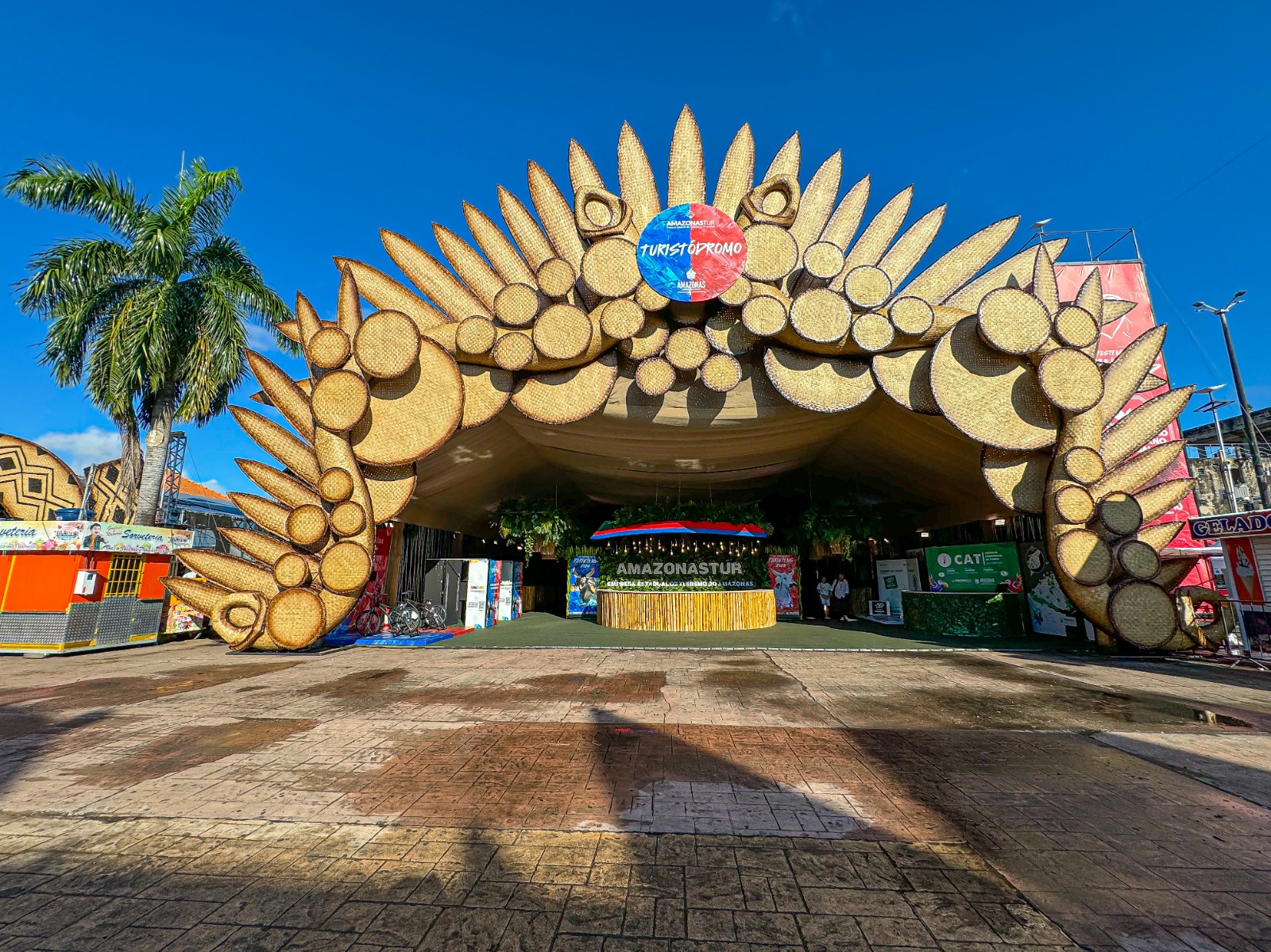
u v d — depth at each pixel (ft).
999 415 32.99
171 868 9.74
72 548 36.17
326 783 13.43
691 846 10.36
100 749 16.02
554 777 13.71
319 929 8.02
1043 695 22.31
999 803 12.25
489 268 35.76
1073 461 31.94
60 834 10.96
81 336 42.93
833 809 11.94
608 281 33.83
